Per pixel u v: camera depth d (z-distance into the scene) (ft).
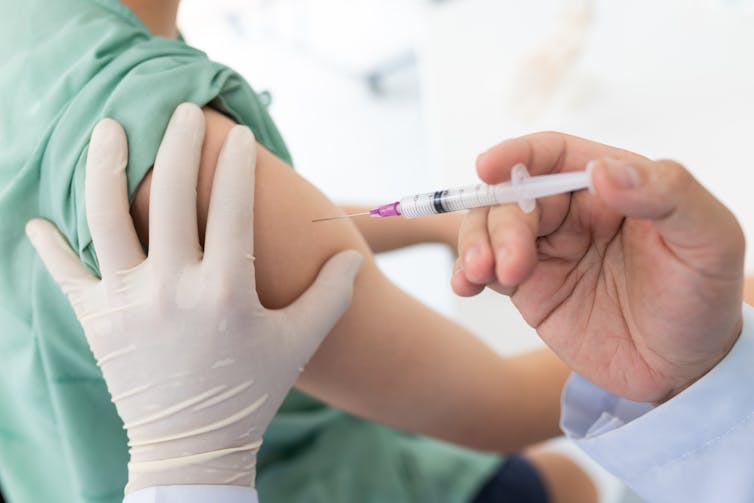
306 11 9.72
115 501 3.06
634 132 7.47
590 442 2.53
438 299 8.21
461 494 4.09
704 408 2.27
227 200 2.44
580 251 2.30
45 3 2.89
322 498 3.60
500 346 7.61
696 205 1.74
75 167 2.60
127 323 2.50
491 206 2.11
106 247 2.50
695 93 7.17
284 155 3.17
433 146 8.80
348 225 2.97
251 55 9.86
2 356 3.06
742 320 2.28
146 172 2.54
